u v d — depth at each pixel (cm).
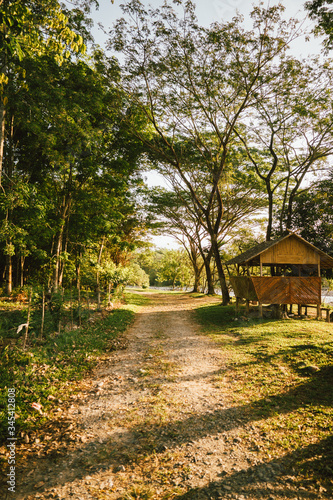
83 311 1271
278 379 643
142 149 2078
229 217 3123
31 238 1717
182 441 434
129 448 421
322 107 1809
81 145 1639
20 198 1340
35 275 2078
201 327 1343
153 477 361
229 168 2323
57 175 1980
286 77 1666
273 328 1179
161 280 6234
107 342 1032
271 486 334
